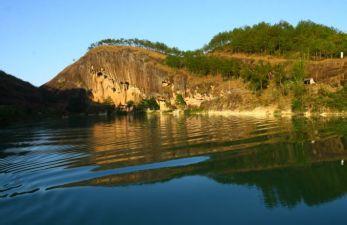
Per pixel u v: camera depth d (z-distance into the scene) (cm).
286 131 3703
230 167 2073
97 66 19512
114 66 18875
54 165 2395
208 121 6462
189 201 1516
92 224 1280
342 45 11175
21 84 17012
